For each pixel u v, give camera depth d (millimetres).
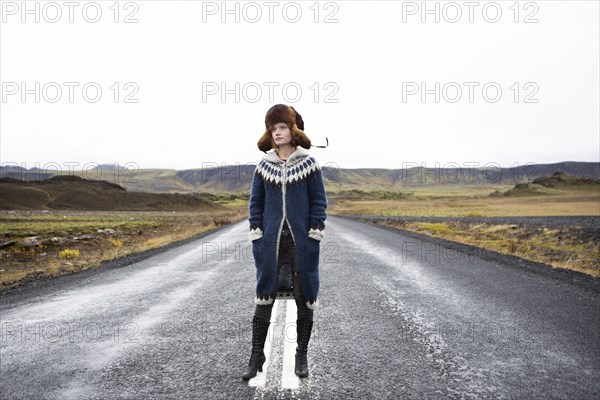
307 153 2643
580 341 3508
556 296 5383
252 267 8117
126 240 17891
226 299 5207
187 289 5902
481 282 6387
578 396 2432
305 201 2596
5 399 2346
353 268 7777
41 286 6336
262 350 2699
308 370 2809
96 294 5582
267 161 2656
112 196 98000
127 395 2404
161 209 100375
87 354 3137
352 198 164125
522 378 2697
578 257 10445
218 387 2521
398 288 5887
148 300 5168
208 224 29672
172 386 2535
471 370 2836
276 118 2588
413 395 2426
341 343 3432
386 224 29125
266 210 2619
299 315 2697
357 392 2461
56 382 2596
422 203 120500
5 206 72438
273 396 2395
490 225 24344
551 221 26062
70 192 91812
